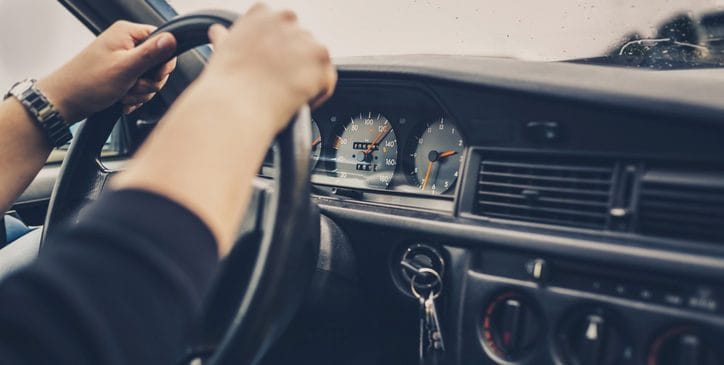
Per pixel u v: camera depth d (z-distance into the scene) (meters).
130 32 0.96
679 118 0.88
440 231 1.07
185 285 0.37
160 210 0.37
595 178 0.96
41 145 0.99
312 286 1.09
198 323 0.75
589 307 0.91
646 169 0.92
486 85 1.05
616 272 0.90
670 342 0.85
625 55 1.16
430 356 1.06
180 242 0.37
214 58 0.51
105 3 1.67
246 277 0.76
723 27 1.07
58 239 0.38
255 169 0.45
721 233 0.84
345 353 1.21
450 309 1.05
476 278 1.02
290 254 0.66
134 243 0.35
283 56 0.50
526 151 1.03
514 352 0.97
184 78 1.64
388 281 1.16
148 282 0.35
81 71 0.95
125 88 0.97
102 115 1.02
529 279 0.98
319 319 1.14
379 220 1.15
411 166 1.34
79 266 0.34
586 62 1.20
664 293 0.86
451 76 1.09
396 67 1.19
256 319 0.66
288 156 0.67
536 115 1.01
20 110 0.96
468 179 1.08
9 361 0.31
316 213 0.79
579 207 0.96
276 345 1.13
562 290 0.94
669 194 0.88
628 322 0.88
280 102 0.49
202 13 0.84
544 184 1.00
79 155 1.04
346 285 1.16
